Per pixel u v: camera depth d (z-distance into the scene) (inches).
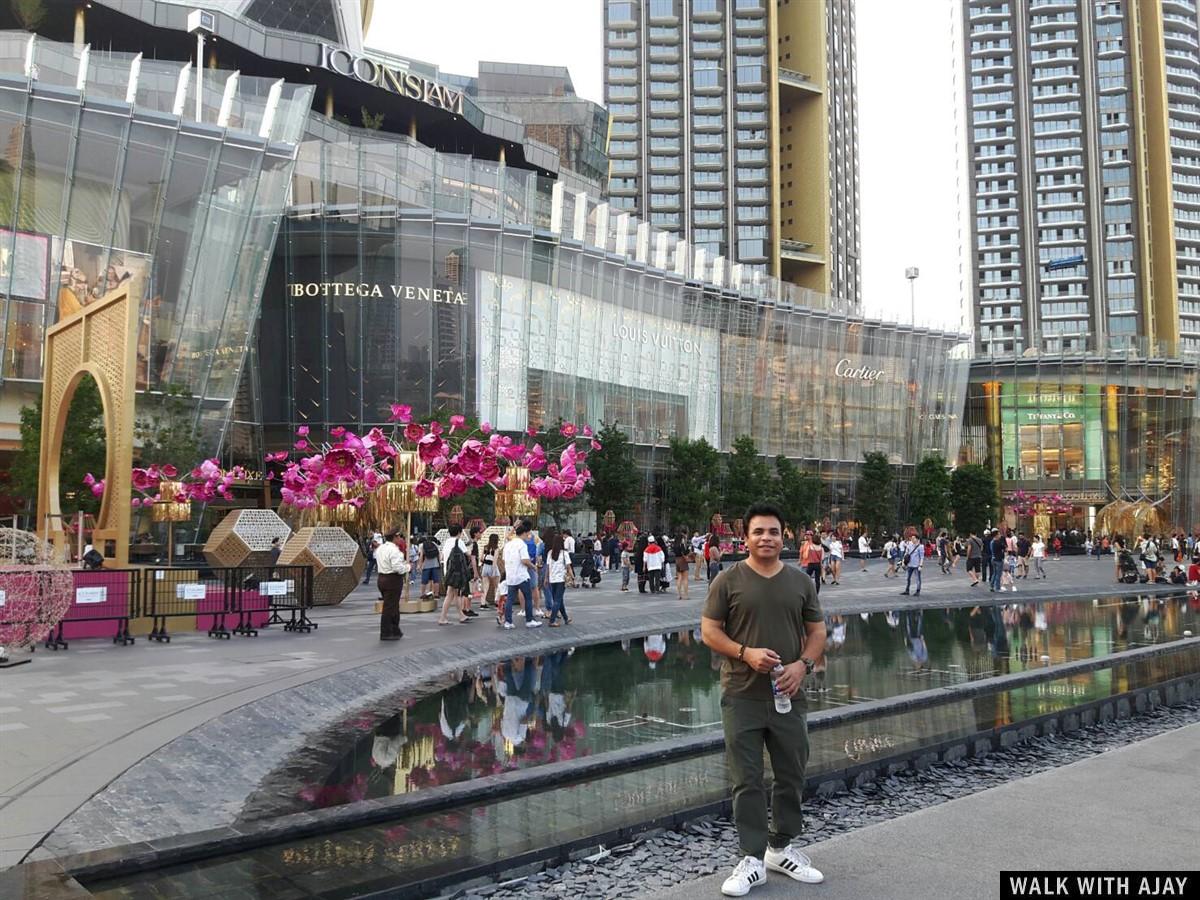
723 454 2336.4
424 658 486.6
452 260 1749.5
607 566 1535.4
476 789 237.5
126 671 412.8
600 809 227.9
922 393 2883.9
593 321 2030.0
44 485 758.5
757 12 4542.3
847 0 5359.3
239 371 1397.6
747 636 168.9
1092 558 2324.1
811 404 2613.2
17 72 1216.8
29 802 219.3
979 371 3410.4
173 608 584.1
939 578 1348.4
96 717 311.0
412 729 332.5
